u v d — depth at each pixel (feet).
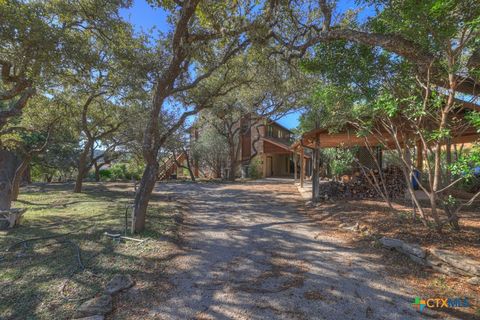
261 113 53.52
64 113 32.04
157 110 17.90
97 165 62.59
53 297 9.30
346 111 17.37
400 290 10.19
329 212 23.90
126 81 24.67
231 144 64.75
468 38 10.20
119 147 54.85
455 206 19.11
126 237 15.76
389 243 14.32
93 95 31.12
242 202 31.58
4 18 14.93
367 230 17.21
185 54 18.21
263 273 11.86
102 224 18.67
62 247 14.06
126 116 37.42
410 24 10.24
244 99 50.49
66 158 57.21
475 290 9.99
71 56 18.75
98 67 21.61
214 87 27.58
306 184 51.11
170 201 30.86
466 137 24.72
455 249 12.68
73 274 10.99
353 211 23.03
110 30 22.03
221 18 18.26
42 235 15.97
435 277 11.13
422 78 13.52
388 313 8.71
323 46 15.90
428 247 13.12
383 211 22.09
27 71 19.02
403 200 28.04
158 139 18.53
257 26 17.16
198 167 78.43
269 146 74.95
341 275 11.55
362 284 10.71
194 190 43.60
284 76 32.78
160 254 13.73
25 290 9.65
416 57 11.68
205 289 10.43
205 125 69.77
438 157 14.55
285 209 27.17
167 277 11.43
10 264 11.82
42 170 63.46
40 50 16.97
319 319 8.44
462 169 11.31
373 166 37.01
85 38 22.07
